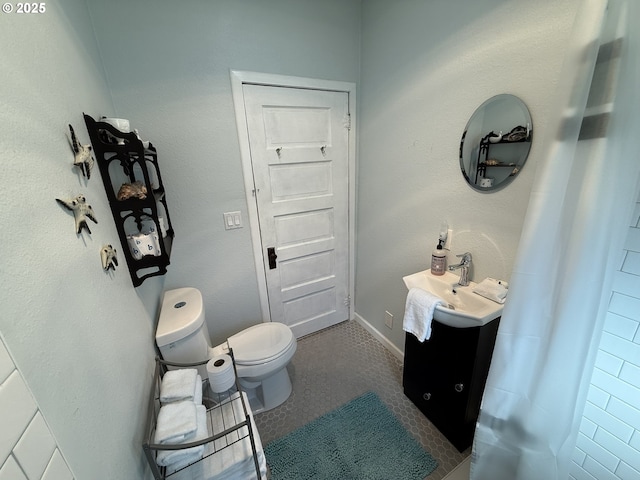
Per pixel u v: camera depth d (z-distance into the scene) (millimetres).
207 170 1625
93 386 621
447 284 1375
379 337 2211
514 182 1133
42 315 491
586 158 762
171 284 1693
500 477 1140
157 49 1366
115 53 1301
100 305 734
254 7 1490
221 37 1467
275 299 2086
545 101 992
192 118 1515
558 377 913
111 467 642
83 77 966
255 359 1474
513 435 1075
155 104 1425
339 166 2016
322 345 2197
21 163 508
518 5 1013
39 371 459
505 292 1175
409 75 1522
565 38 910
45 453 436
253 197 1787
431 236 1586
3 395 380
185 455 818
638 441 902
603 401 961
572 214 812
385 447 1407
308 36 1662
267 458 1372
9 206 456
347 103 1912
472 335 1169
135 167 1458
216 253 1783
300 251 2068
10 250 440
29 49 610
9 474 372
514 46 1052
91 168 837
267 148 1743
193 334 1295
